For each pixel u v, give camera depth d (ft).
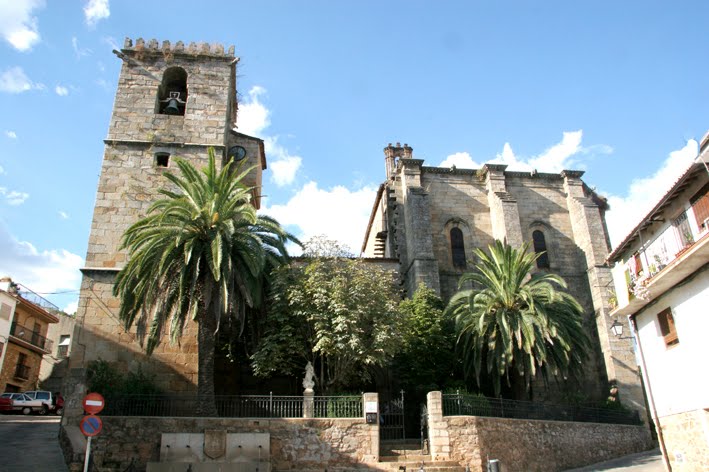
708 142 56.18
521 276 98.32
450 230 137.18
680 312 64.18
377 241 156.87
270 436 70.18
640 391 113.09
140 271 77.41
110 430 69.05
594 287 126.82
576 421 95.50
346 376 86.58
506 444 77.61
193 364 91.30
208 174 84.33
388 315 84.84
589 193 147.23
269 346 81.15
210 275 78.28
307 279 85.66
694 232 59.77
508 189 142.61
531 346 91.45
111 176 104.27
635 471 77.51
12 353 152.05
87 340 90.89
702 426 60.59
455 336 100.07
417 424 90.12
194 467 67.00
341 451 70.54
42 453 69.00
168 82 120.78
